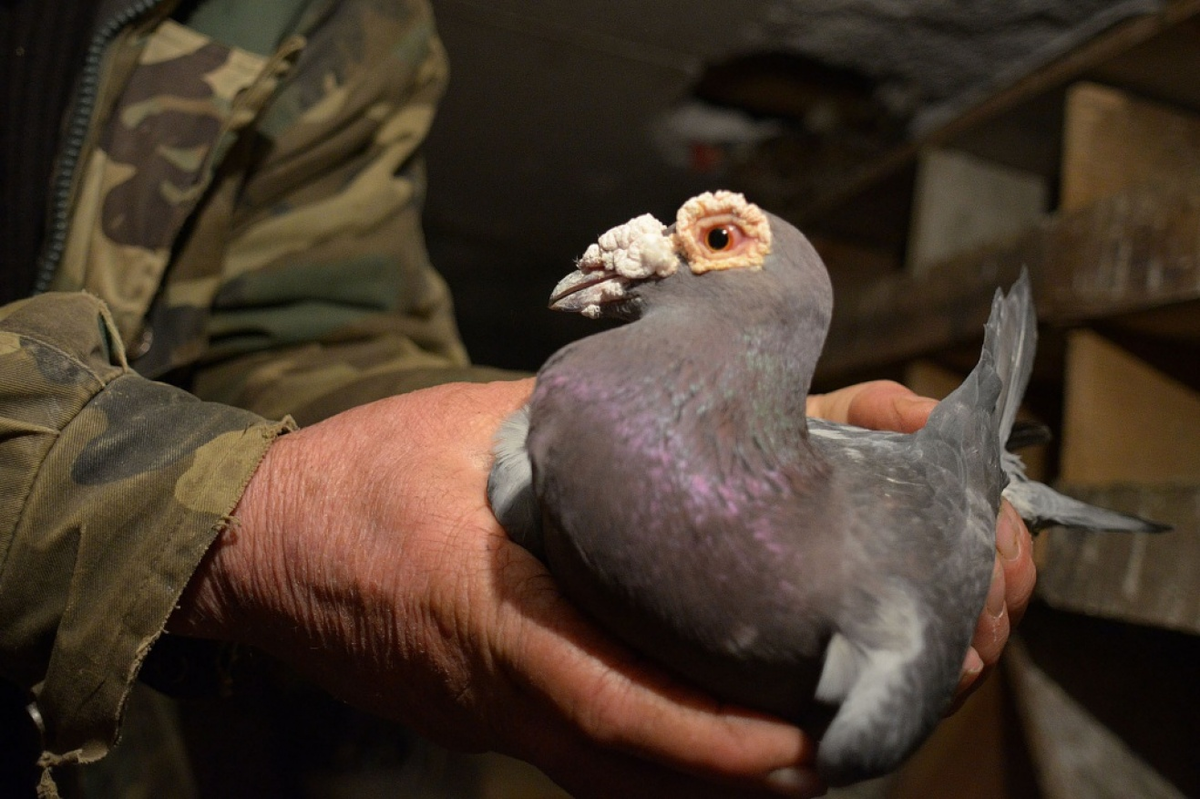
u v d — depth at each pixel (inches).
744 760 12.3
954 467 13.9
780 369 12.7
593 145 45.7
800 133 42.6
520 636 12.9
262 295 20.7
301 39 19.7
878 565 12.2
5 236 20.0
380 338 21.6
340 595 14.2
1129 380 24.4
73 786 19.5
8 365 14.5
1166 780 23.2
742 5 34.5
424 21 23.3
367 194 21.8
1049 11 31.4
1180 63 26.5
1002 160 35.3
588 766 13.5
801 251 13.0
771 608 12.0
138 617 14.3
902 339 31.6
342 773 29.0
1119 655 24.8
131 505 14.3
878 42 35.7
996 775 27.3
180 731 24.5
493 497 14.0
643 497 12.0
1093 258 23.4
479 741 14.5
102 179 18.9
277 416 19.6
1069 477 23.6
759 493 12.2
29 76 20.1
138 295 18.6
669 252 13.2
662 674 12.7
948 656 12.1
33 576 14.4
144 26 19.6
